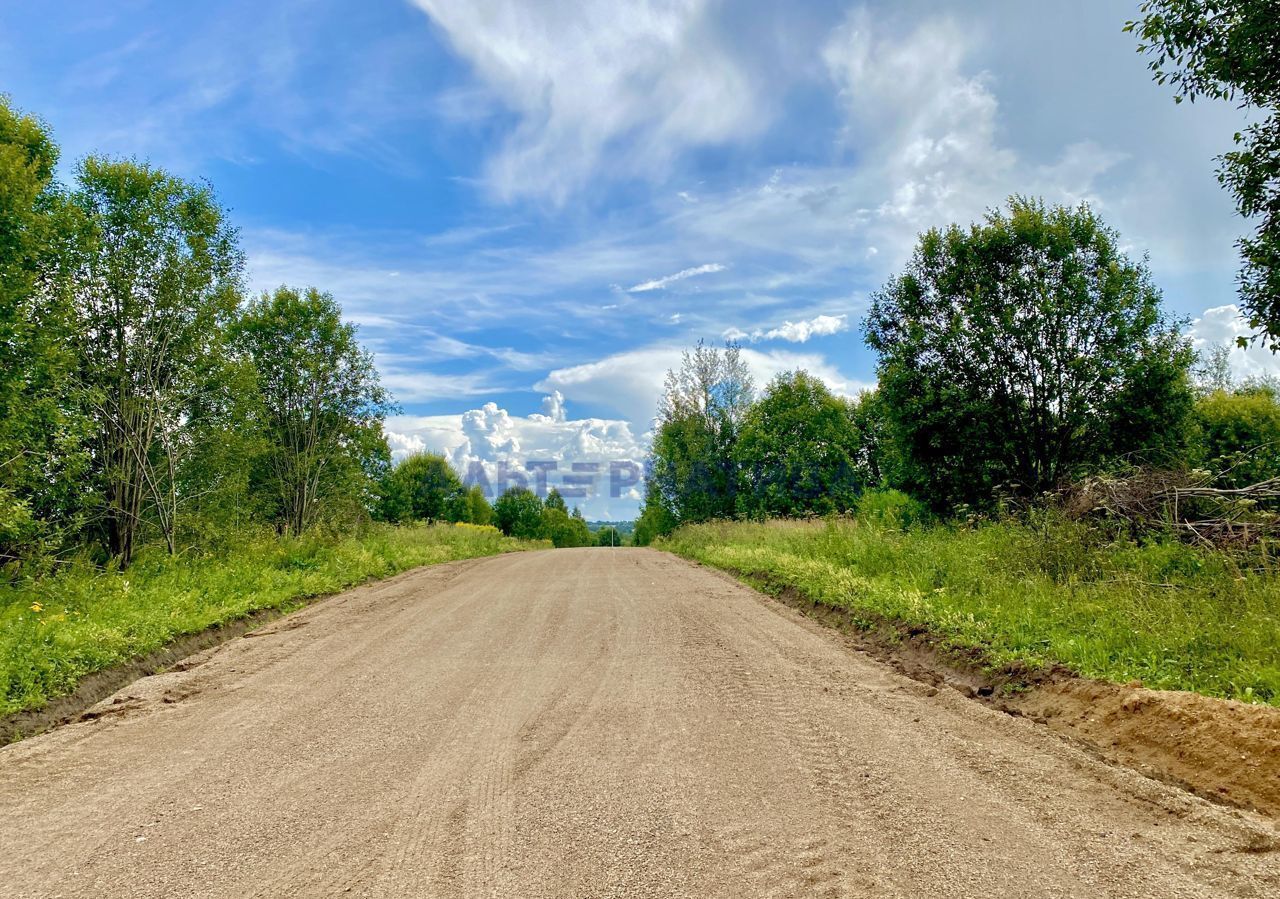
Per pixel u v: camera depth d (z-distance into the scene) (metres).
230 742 5.29
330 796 4.23
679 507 34.81
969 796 3.97
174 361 16.80
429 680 6.94
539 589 13.99
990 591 8.48
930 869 3.18
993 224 16.06
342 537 21.56
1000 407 15.62
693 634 8.80
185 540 16.92
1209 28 8.47
